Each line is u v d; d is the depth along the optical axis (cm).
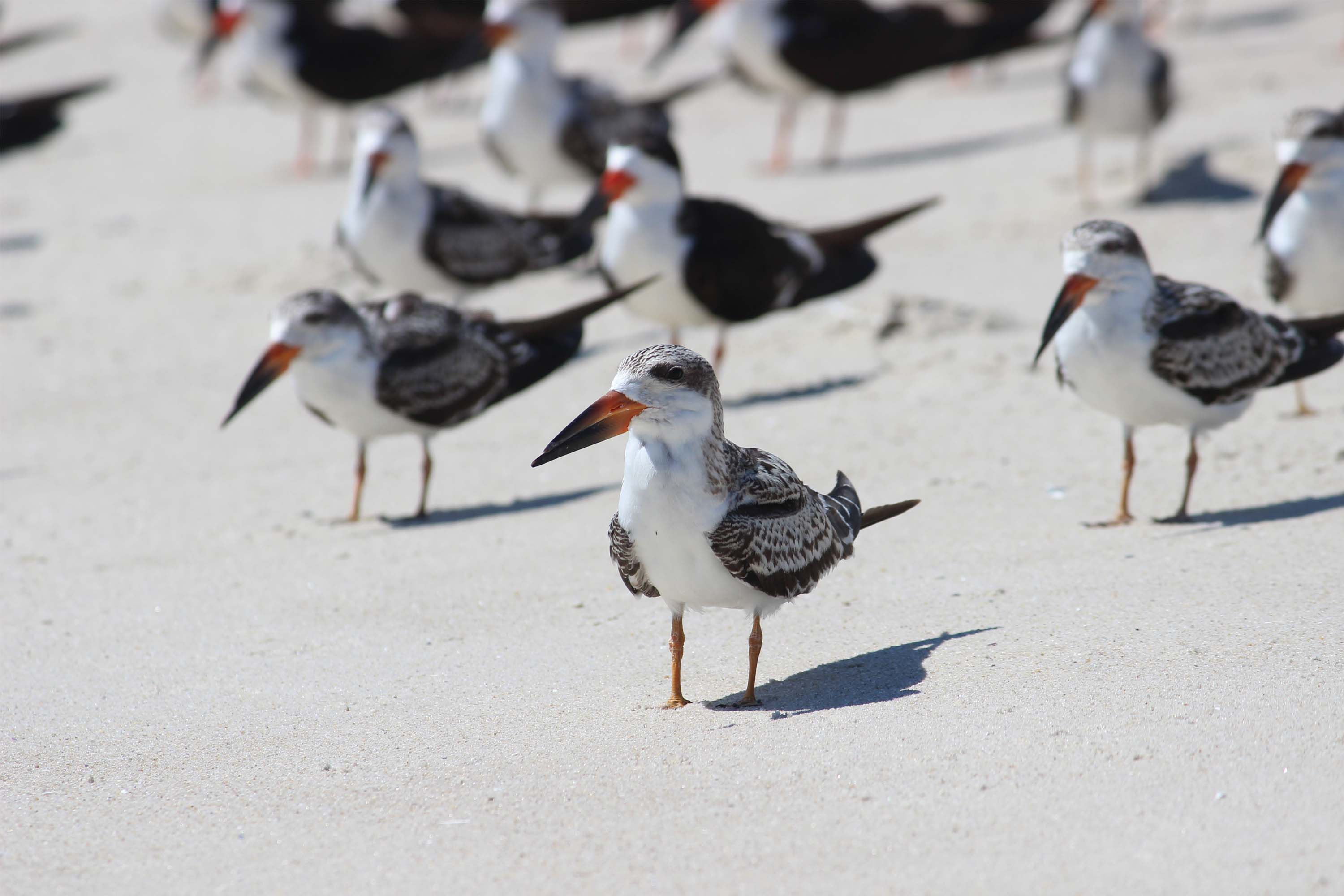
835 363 1716
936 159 2617
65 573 1240
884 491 1294
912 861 682
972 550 1125
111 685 992
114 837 770
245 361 1869
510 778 806
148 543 1309
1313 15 3275
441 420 1363
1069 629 936
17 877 731
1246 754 745
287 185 2777
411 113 3297
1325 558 1015
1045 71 3259
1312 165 1439
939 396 1555
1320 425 1371
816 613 1031
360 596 1139
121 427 1664
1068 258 1136
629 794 774
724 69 3341
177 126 3284
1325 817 682
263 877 717
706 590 865
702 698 905
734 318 1670
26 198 2770
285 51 2841
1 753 885
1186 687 827
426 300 1439
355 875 712
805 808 740
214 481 1486
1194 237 2008
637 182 1620
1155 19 3300
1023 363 1627
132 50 3984
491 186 2675
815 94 2669
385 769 830
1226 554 1049
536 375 1465
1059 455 1355
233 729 905
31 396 1769
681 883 680
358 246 1850
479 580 1154
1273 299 1505
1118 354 1135
